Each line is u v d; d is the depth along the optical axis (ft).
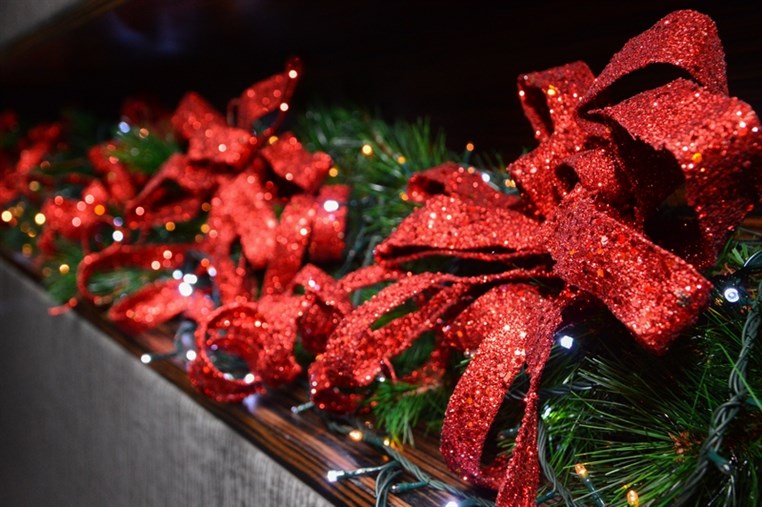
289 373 2.34
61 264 4.04
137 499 3.36
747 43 2.00
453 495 1.96
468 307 1.98
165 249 3.17
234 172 3.00
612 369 1.85
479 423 1.78
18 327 5.11
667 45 1.68
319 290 2.29
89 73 5.27
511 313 1.84
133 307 2.98
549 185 1.97
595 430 1.92
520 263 2.04
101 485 3.87
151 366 3.11
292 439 2.33
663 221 1.84
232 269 2.79
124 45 3.88
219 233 2.84
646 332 1.54
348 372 2.02
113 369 3.47
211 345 2.47
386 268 2.21
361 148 3.00
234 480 2.52
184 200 3.15
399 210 2.69
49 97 6.77
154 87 5.08
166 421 2.95
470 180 2.26
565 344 1.83
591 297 1.78
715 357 1.75
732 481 1.57
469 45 2.75
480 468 1.90
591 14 2.31
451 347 2.22
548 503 1.88
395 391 2.32
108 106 5.82
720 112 1.51
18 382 5.25
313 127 3.31
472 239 2.02
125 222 3.41
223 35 3.35
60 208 3.75
